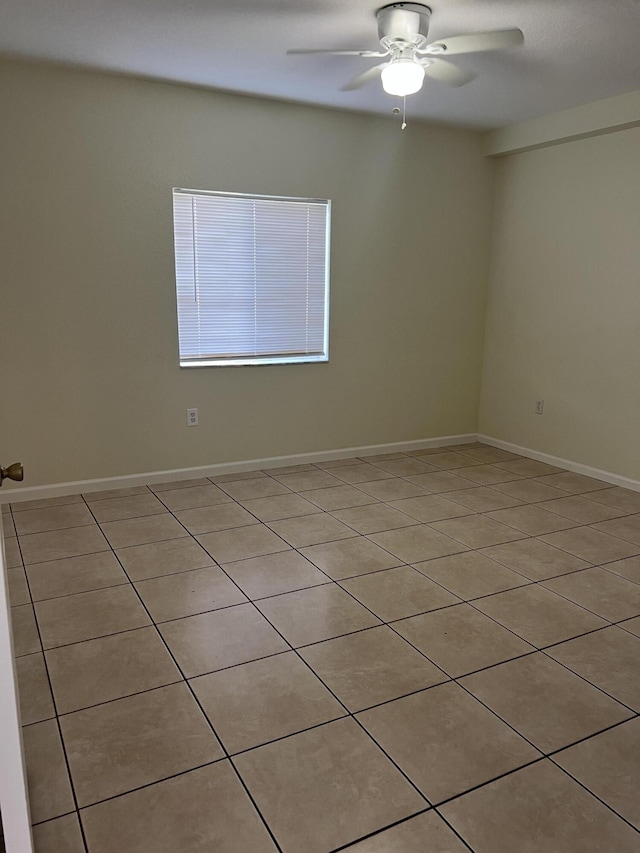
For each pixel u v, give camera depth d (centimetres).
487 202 477
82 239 350
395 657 216
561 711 190
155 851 142
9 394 348
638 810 155
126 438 385
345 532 324
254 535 318
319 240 424
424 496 383
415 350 475
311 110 396
